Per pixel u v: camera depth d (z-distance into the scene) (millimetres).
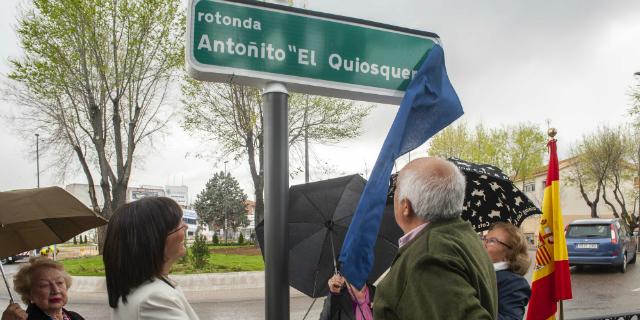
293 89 2170
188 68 1975
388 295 1619
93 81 21219
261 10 2082
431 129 2199
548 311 3512
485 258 1736
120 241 1679
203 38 1997
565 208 52688
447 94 2289
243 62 2043
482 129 51062
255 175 25172
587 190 47031
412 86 2170
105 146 23812
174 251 1772
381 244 3219
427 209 1737
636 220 40719
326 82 2164
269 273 1972
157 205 1760
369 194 1874
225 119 24609
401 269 1631
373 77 2256
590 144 42562
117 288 1648
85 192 61938
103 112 21875
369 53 2258
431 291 1511
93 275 14430
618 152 40969
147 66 21594
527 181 53906
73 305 11609
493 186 3281
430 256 1552
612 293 11492
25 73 19812
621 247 15250
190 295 12961
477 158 49625
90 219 2986
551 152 3580
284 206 2018
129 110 21938
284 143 2070
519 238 2809
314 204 3283
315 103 24609
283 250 1982
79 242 61844
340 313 3002
